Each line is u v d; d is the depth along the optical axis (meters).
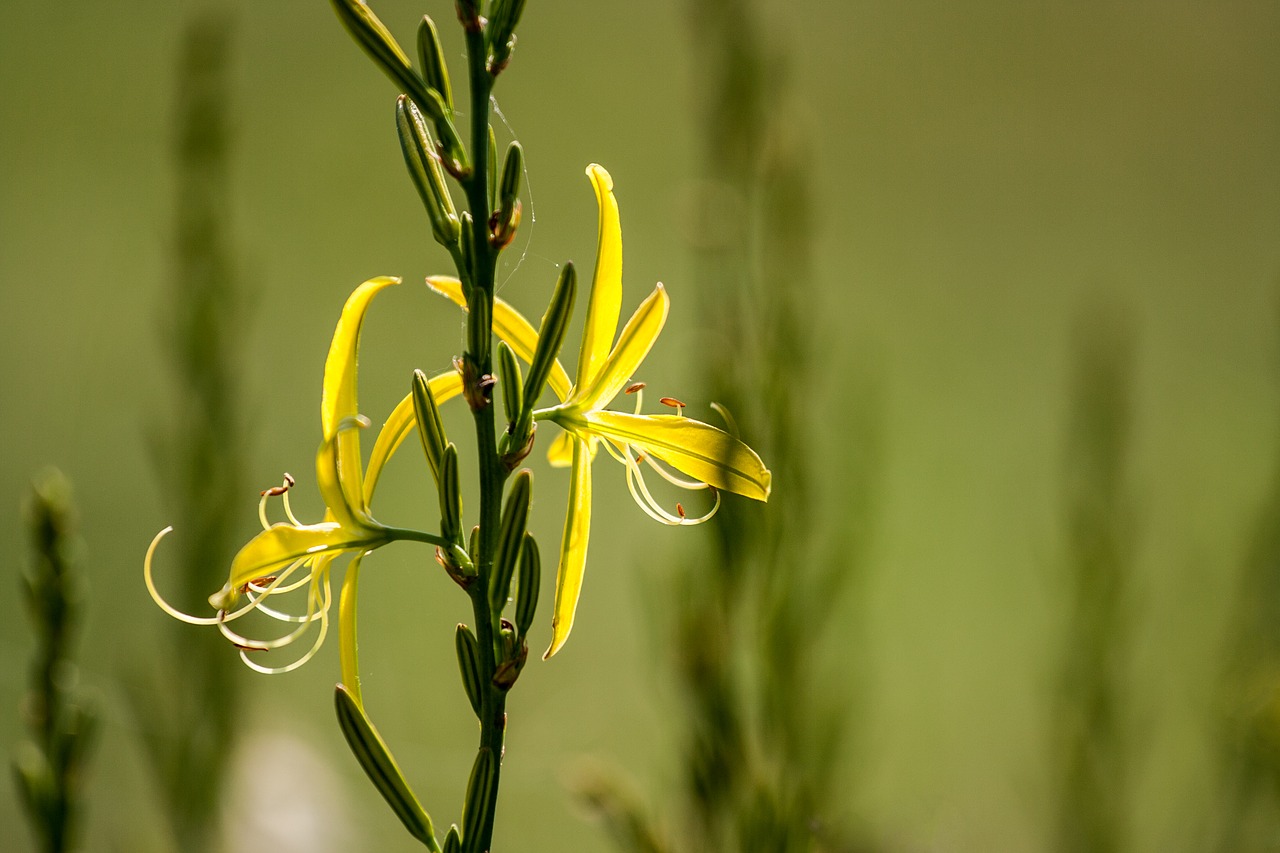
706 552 0.79
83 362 1.90
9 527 1.62
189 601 0.93
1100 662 0.91
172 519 0.95
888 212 2.81
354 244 2.21
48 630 0.74
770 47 0.90
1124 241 2.74
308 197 2.34
